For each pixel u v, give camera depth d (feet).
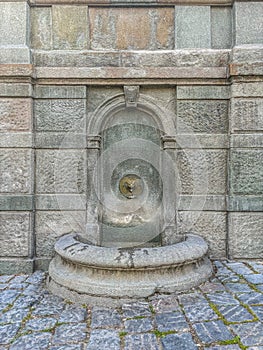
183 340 7.68
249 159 13.11
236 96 13.01
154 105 13.43
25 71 12.62
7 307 9.64
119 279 10.25
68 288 10.36
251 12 13.19
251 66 12.76
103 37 13.56
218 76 13.11
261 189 13.15
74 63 13.15
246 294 10.11
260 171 13.14
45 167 13.30
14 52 12.82
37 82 13.12
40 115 13.26
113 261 10.19
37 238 13.35
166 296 10.03
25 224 12.98
